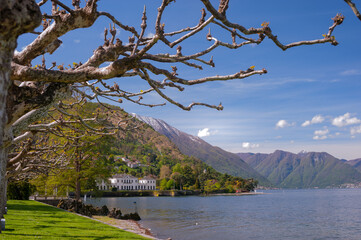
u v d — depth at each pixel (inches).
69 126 416.2
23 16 143.9
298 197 5767.7
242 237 1153.4
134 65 226.1
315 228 1425.9
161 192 6299.2
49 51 301.9
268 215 2049.7
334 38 209.3
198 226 1411.2
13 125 257.4
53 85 246.2
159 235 1111.0
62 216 864.9
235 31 254.5
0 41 141.0
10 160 427.5
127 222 1350.9
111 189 5954.7
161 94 253.9
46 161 625.3
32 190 1753.2
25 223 649.6
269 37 216.5
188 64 280.5
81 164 1279.5
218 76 228.1
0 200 258.5
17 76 216.4
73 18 235.9
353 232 1314.0
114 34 258.2
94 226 711.7
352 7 159.2
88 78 228.1
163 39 223.9
